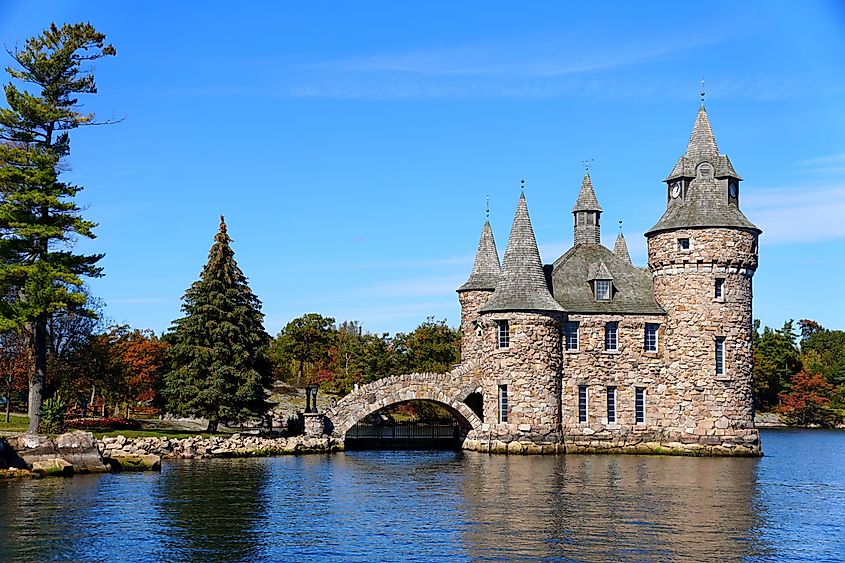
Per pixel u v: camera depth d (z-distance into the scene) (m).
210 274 66.38
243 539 29.89
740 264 60.91
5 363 74.12
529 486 42.25
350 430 73.31
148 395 81.19
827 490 42.12
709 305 60.75
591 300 62.94
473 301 70.00
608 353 62.19
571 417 61.47
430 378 64.38
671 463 54.19
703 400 60.34
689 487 42.12
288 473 47.78
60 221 55.88
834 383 128.75
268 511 35.12
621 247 78.75
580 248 67.12
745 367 61.06
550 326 60.84
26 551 28.00
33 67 56.78
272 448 59.91
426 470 49.47
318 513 34.66
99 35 57.59
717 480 45.16
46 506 35.66
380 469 50.03
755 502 37.66
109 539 29.75
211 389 63.44
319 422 64.12
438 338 102.94
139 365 76.56
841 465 55.41
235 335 66.12
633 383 62.19
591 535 30.30
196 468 50.22
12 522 32.41
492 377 61.41
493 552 27.89
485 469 50.00
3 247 54.19
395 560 27.02
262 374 69.12
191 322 65.19
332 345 125.56
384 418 90.50
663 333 62.72
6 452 45.53
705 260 60.66
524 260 61.94
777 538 30.02
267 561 27.05
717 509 35.66
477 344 67.56
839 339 151.00
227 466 51.53
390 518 33.59
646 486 42.34
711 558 27.19
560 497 38.62
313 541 29.58
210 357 64.94
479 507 36.00
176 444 56.75
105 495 38.72
